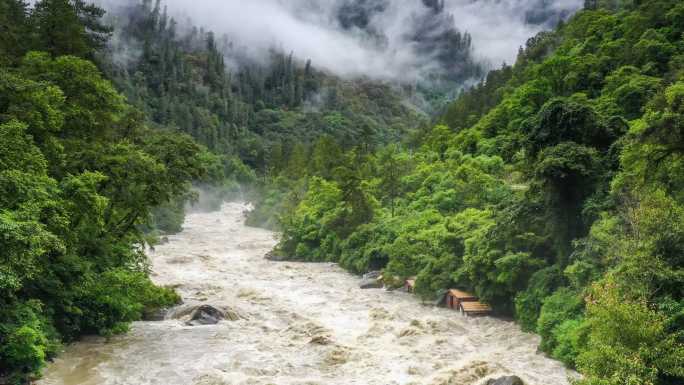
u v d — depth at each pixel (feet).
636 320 63.77
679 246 77.25
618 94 208.33
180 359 93.66
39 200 74.38
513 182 208.85
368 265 196.24
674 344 64.13
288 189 398.62
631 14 284.00
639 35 265.13
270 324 120.57
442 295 144.56
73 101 114.52
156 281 164.25
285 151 548.31
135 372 86.74
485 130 318.65
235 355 96.17
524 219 124.57
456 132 399.03
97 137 128.88
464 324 123.24
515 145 194.80
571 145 117.91
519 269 120.47
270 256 243.19
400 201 246.88
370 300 150.82
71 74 114.32
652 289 73.87
